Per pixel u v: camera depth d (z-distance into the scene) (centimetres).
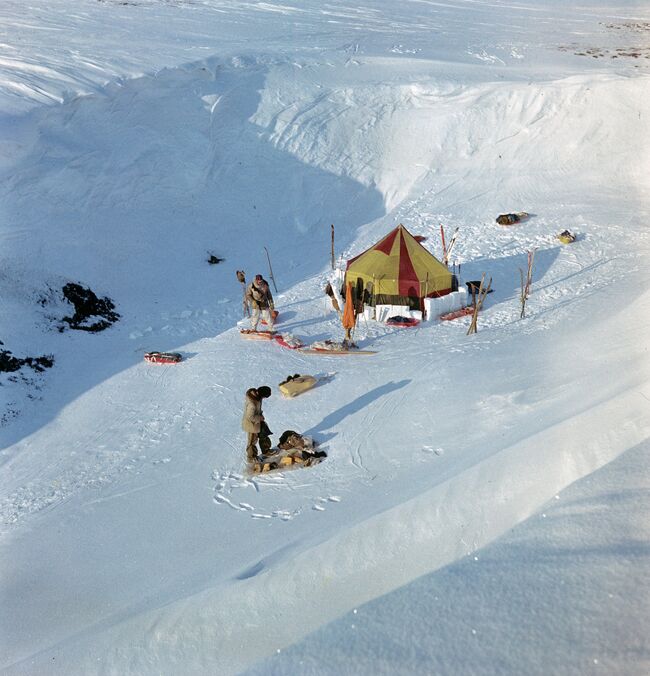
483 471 657
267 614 527
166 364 1652
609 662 325
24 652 741
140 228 2359
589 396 940
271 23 4475
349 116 2997
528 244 2220
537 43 4284
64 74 2938
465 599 399
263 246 2461
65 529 1044
